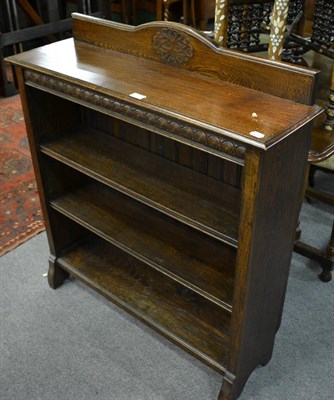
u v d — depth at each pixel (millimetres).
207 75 1363
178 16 4102
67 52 1559
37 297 1954
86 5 4137
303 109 1195
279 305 1584
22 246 2219
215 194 1462
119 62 1471
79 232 2010
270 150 1082
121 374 1649
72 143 1714
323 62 2348
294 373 1649
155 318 1683
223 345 1576
